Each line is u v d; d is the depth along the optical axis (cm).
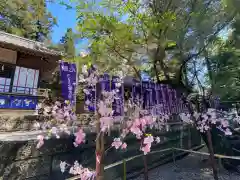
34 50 646
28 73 724
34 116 502
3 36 719
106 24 358
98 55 339
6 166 308
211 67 545
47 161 368
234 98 586
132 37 400
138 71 537
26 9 1237
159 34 438
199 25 425
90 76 345
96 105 327
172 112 576
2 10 1227
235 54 504
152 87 538
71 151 419
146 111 488
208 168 666
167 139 748
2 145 309
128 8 456
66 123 459
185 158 816
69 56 372
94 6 378
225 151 642
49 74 801
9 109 600
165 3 493
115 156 514
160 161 700
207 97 549
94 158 470
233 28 450
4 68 665
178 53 506
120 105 439
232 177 575
